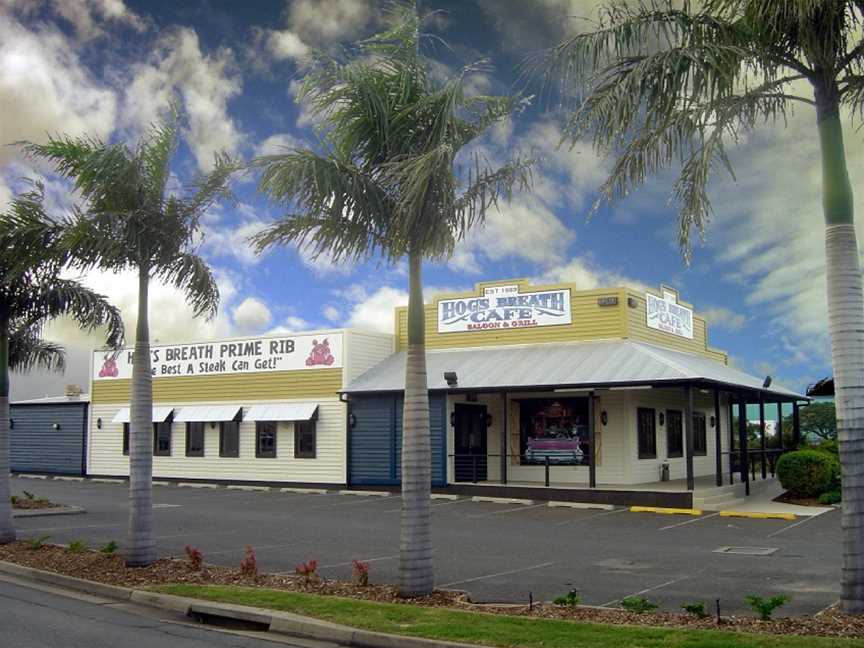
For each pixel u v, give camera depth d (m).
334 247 11.04
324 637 9.06
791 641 7.62
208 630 9.56
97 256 13.45
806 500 22.75
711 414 32.25
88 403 35.44
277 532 17.80
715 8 9.27
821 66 8.99
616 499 22.28
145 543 13.07
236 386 30.75
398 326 30.66
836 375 8.76
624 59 9.55
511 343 27.62
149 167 13.58
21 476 36.25
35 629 9.32
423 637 8.45
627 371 23.03
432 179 10.25
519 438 27.44
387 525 19.03
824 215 9.00
